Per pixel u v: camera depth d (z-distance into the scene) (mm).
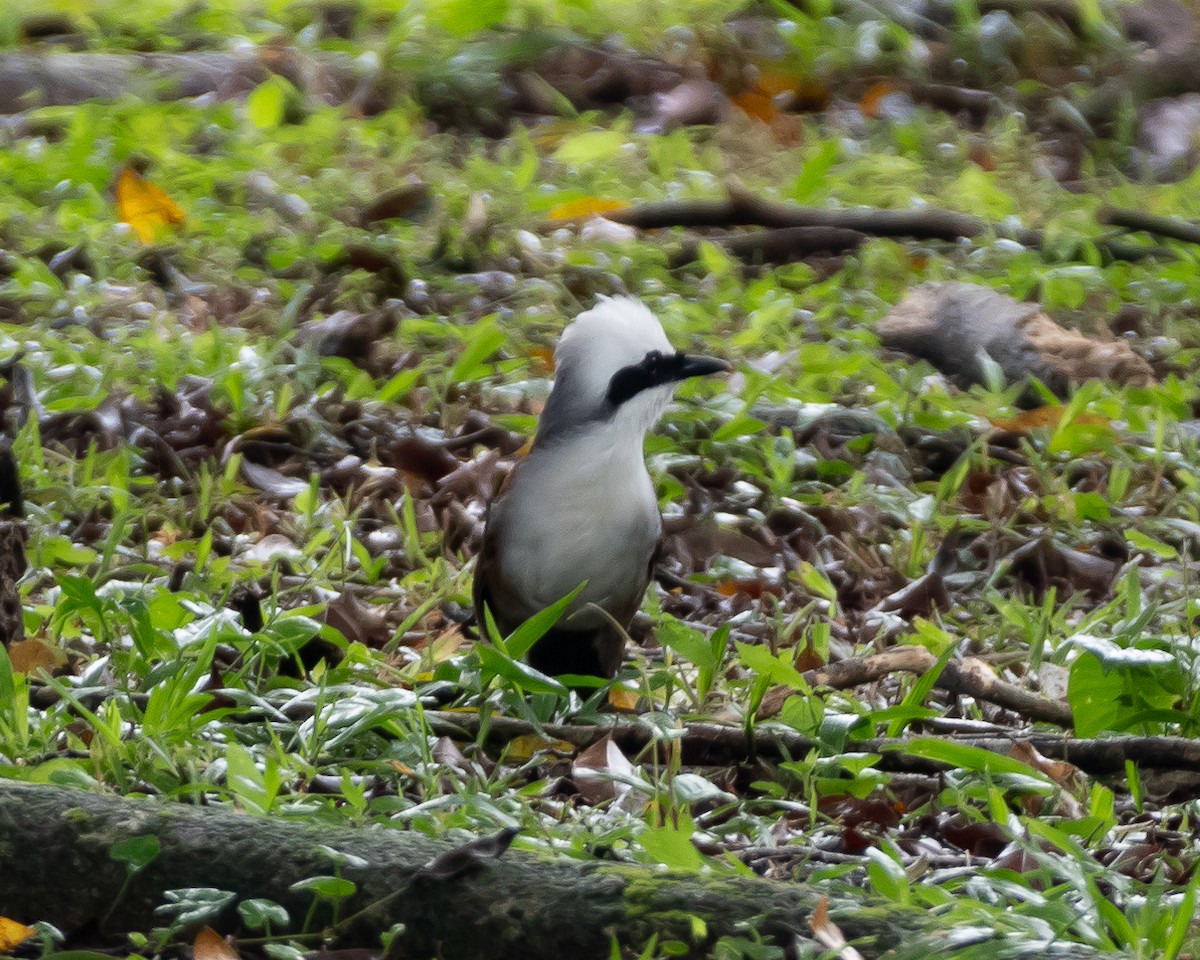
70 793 6469
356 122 19859
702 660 8117
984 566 11273
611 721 8188
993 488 11914
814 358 13531
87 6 22891
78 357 13023
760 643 9805
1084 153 20781
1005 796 7844
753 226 17297
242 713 7891
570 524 9305
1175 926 5762
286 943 6137
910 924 5781
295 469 12133
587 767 7734
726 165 19359
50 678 7863
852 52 22562
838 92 22250
